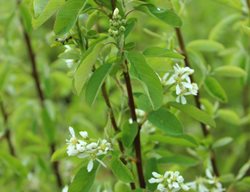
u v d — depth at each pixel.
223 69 4.34
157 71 3.31
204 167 4.51
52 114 5.56
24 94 6.74
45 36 5.86
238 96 6.89
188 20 6.50
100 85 3.03
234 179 4.22
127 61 3.18
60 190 5.73
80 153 3.12
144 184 3.42
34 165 6.18
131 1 3.20
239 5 4.82
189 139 3.61
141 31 6.49
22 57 6.40
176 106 3.32
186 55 4.46
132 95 3.28
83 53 3.18
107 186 3.92
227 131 6.87
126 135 3.28
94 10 3.28
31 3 3.22
